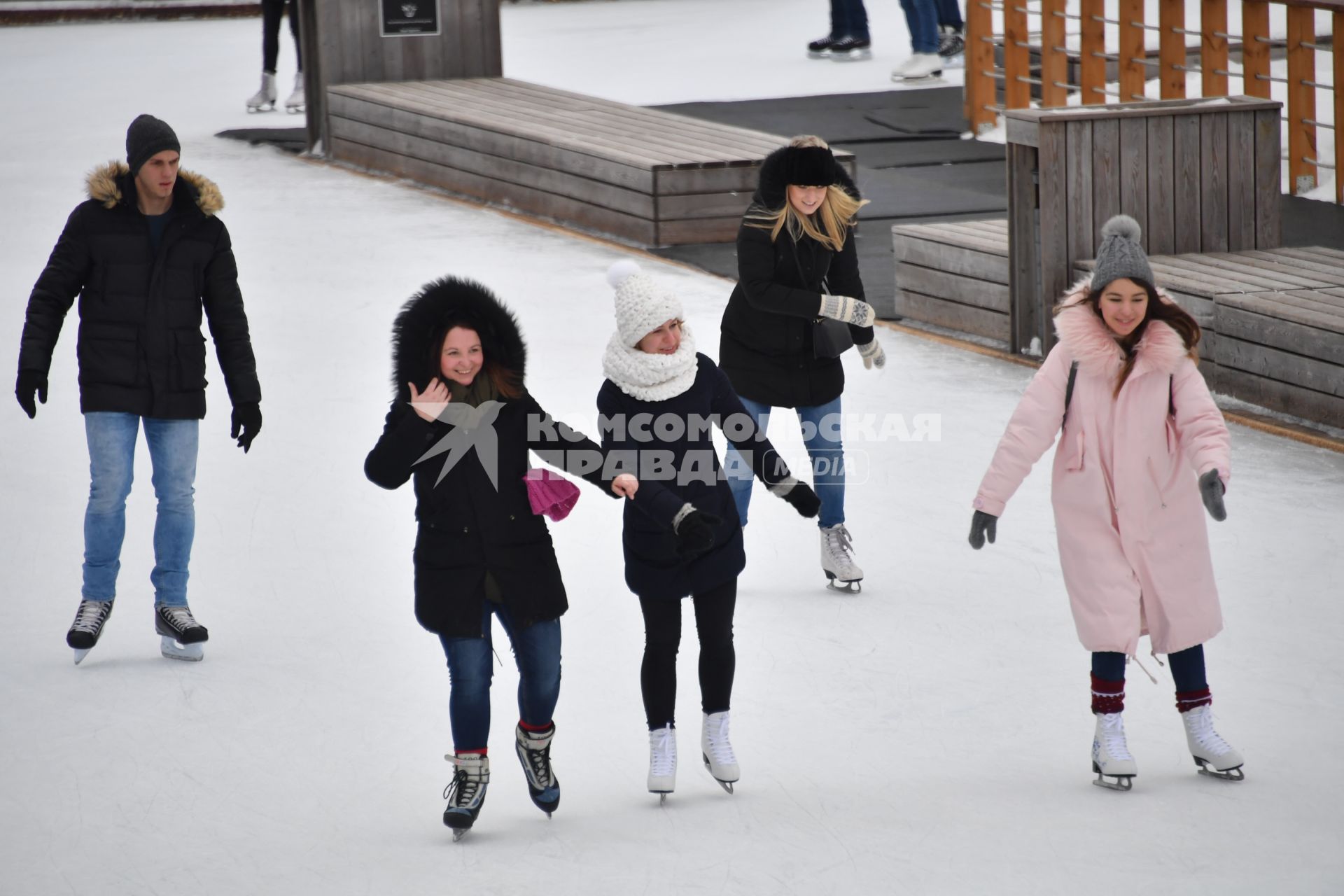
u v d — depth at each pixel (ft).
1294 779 58.95
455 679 56.03
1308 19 173.78
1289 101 176.96
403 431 54.80
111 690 69.21
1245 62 180.65
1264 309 104.58
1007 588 79.51
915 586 80.18
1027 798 58.29
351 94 216.13
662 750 58.80
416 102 205.67
